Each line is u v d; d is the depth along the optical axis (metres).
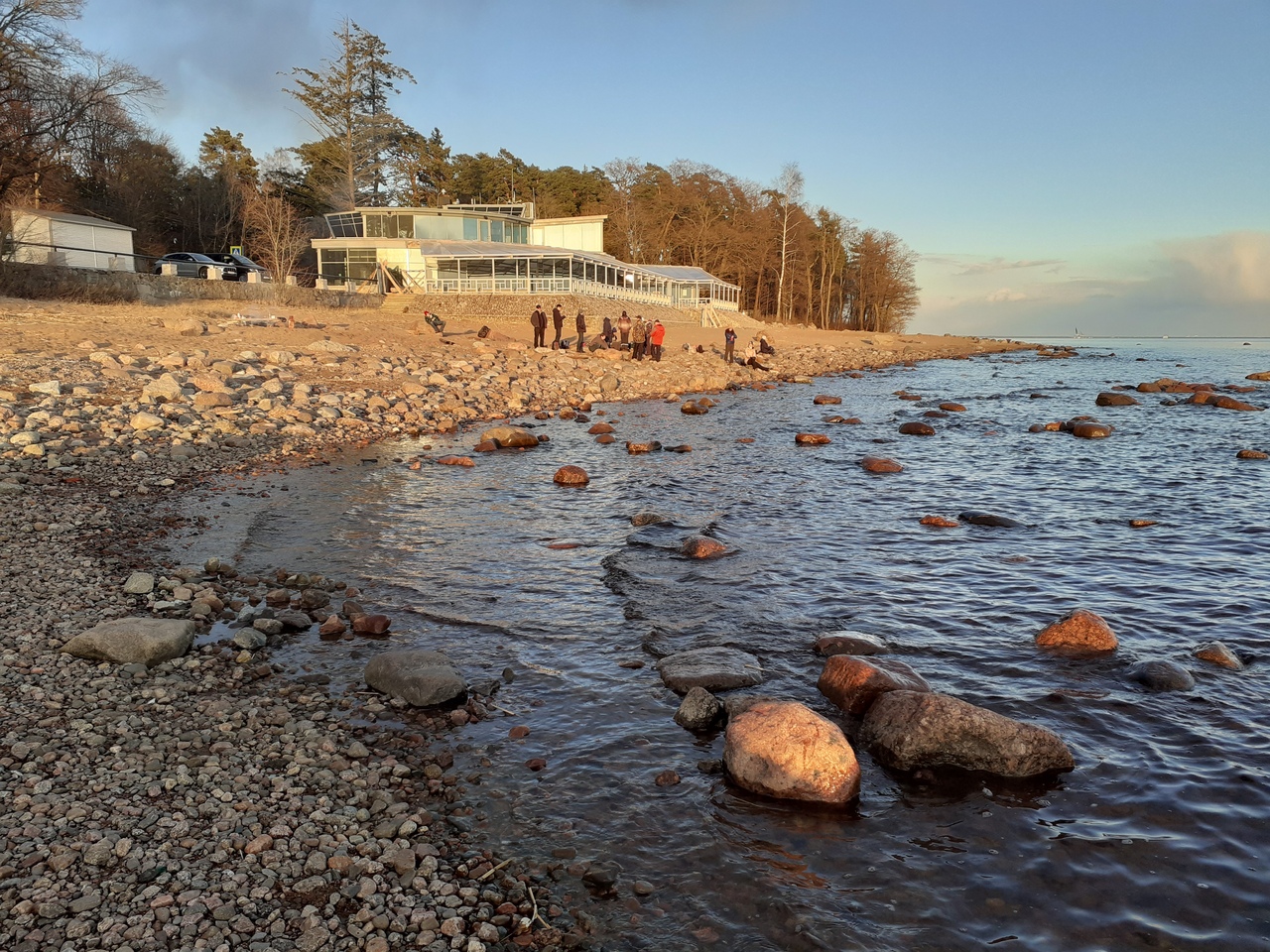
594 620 8.68
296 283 52.94
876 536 11.88
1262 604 8.96
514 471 16.28
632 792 5.59
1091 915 4.41
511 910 4.44
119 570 9.47
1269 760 5.88
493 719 6.59
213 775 5.55
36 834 4.78
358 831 5.06
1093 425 21.27
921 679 6.86
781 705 5.93
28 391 17.70
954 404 28.02
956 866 4.84
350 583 9.68
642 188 93.12
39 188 44.59
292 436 18.38
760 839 5.10
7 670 6.86
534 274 51.94
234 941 4.10
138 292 35.62
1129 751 6.03
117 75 36.16
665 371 35.34
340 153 74.31
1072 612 8.25
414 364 28.70
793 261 96.38
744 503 13.99
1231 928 4.30
